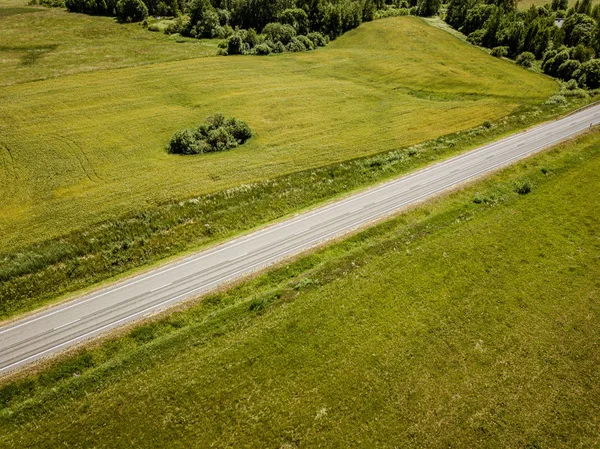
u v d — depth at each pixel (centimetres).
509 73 9881
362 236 4412
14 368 3088
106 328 3388
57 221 4447
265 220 4669
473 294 3803
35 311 3528
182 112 6931
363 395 2972
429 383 3056
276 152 5962
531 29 10806
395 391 2998
